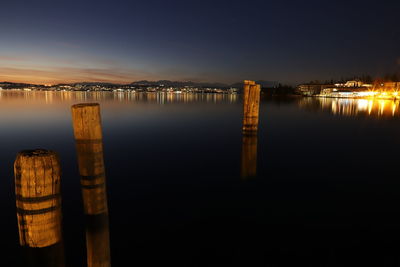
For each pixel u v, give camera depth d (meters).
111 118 31.00
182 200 7.92
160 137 18.86
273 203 7.62
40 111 36.34
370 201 7.69
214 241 5.79
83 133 3.53
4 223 6.46
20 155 2.68
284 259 5.12
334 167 11.27
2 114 32.31
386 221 6.51
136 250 5.50
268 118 31.98
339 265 4.91
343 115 35.62
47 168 2.70
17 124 23.92
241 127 24.19
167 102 74.44
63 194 8.27
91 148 3.59
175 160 12.59
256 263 5.04
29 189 2.66
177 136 19.30
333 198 7.99
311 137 18.81
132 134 20.05
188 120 29.62
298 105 60.09
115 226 6.45
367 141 17.38
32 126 22.83
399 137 18.94
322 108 49.56
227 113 39.28
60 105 49.16
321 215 6.90
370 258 5.09
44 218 2.76
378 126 24.78
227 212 7.13
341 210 7.15
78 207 7.42
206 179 9.77
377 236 5.84
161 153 14.02
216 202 7.76
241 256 5.23
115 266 5.03
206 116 34.44
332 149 14.90
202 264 5.07
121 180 9.76
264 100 87.12
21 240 2.83
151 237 5.97
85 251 5.52
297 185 9.05
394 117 33.09
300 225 6.38
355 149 14.88
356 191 8.49
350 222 6.48
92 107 3.52
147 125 25.09
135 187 9.05
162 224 6.53
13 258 5.20
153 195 8.35
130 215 7.02
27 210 2.70
